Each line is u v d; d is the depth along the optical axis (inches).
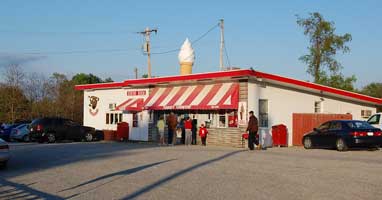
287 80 1064.8
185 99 1136.8
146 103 1244.5
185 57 1301.7
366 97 1242.0
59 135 1296.8
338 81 1843.0
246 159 714.2
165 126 1230.9
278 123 1091.9
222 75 1024.9
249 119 932.0
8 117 2064.5
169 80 1165.1
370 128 916.0
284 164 645.3
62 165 670.5
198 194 426.9
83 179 534.3
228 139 1048.2
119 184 492.1
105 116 1440.7
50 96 2298.2
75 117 2223.2
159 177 534.6
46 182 520.1
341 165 631.8
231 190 444.5
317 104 1192.8
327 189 445.4
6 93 2089.1
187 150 893.8
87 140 1357.0
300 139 1126.4
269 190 442.3
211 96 1080.2
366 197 406.3
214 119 1109.1
